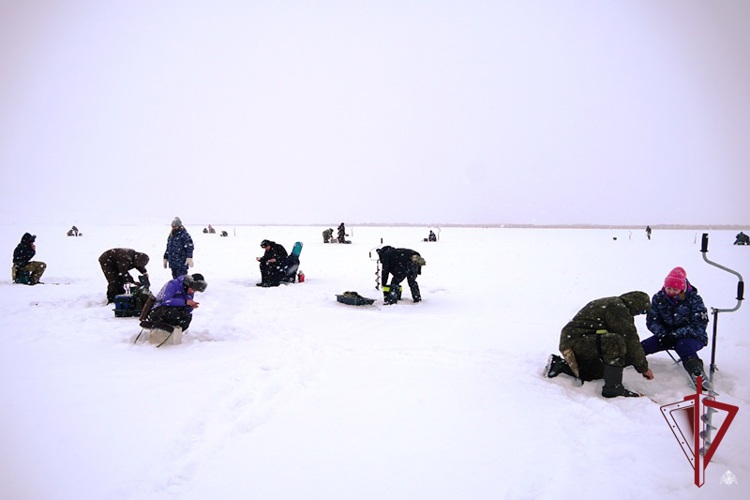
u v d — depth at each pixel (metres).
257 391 4.47
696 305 4.86
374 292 11.27
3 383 4.44
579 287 12.57
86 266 16.53
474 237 50.25
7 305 8.45
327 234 34.38
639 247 32.09
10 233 42.06
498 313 8.79
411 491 2.76
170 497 2.66
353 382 4.79
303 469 3.01
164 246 26.72
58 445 3.22
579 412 4.02
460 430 3.63
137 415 3.78
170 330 6.06
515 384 4.75
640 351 4.50
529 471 3.00
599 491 2.74
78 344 5.98
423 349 6.13
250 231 63.44
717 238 48.12
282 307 9.19
